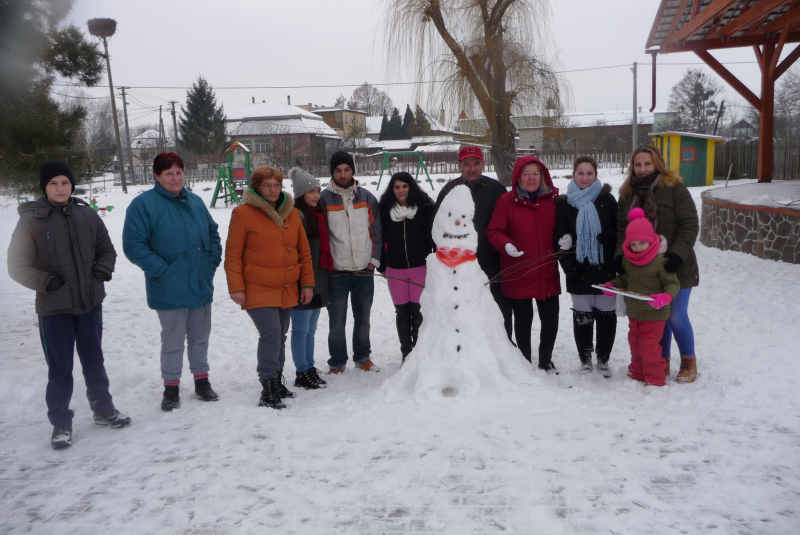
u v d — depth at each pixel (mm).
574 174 4473
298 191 4672
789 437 3090
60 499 2861
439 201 4758
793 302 5938
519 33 15719
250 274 4211
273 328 4242
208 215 4461
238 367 5383
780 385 3830
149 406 4328
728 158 21125
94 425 3936
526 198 4488
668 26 12219
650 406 3658
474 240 4184
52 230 3566
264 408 4102
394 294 4984
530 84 15703
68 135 6797
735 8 11164
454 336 4008
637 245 3988
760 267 7875
